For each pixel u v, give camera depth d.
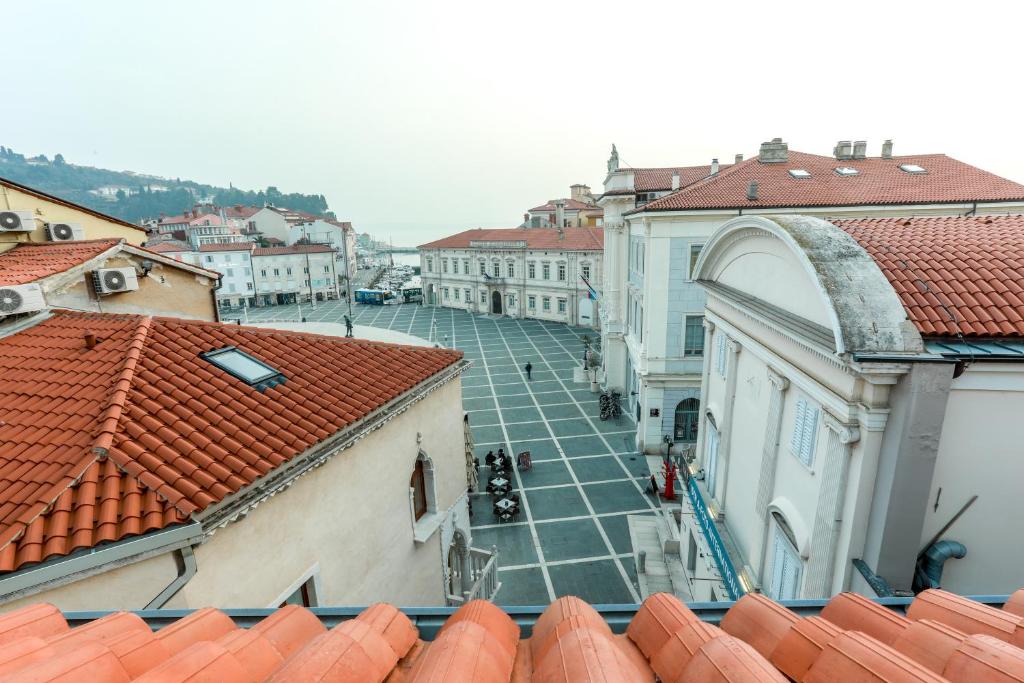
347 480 10.35
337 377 11.47
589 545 20.27
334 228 100.25
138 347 9.33
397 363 13.07
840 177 25.16
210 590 7.50
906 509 7.16
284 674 2.96
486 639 3.63
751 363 11.80
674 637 3.68
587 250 58.25
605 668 3.04
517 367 45.00
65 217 15.40
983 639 3.33
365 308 78.56
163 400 8.50
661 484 24.27
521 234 67.88
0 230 13.41
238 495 7.66
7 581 5.76
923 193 22.97
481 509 23.00
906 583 7.39
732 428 13.05
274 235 102.12
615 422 31.94
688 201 23.78
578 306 60.97
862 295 7.34
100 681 3.04
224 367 10.12
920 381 6.76
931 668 3.41
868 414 7.25
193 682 3.06
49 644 3.55
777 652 3.73
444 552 14.33
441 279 76.12
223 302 80.25
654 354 25.73
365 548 11.02
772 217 9.85
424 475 13.74
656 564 18.97
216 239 92.81
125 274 12.87
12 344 10.18
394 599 12.10
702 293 24.67
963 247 8.95
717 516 13.58
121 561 6.43
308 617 4.41
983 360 6.78
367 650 3.45
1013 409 7.11
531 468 26.52
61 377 8.92
